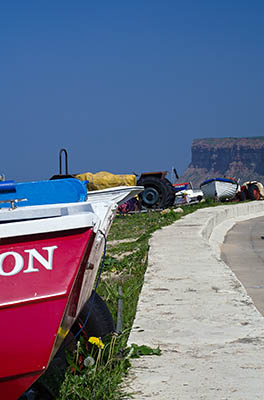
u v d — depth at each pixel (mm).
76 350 4684
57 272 3256
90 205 3676
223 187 41438
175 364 4887
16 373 3252
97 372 4398
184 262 10586
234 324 6137
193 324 6156
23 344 3232
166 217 23500
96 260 4445
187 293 7758
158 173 30438
